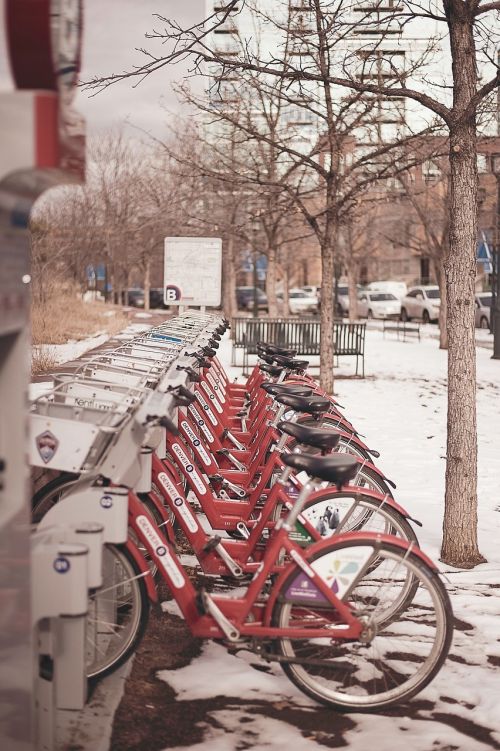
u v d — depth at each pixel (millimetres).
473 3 6004
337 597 3895
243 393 8938
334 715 3895
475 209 6027
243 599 3967
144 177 32875
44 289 21109
